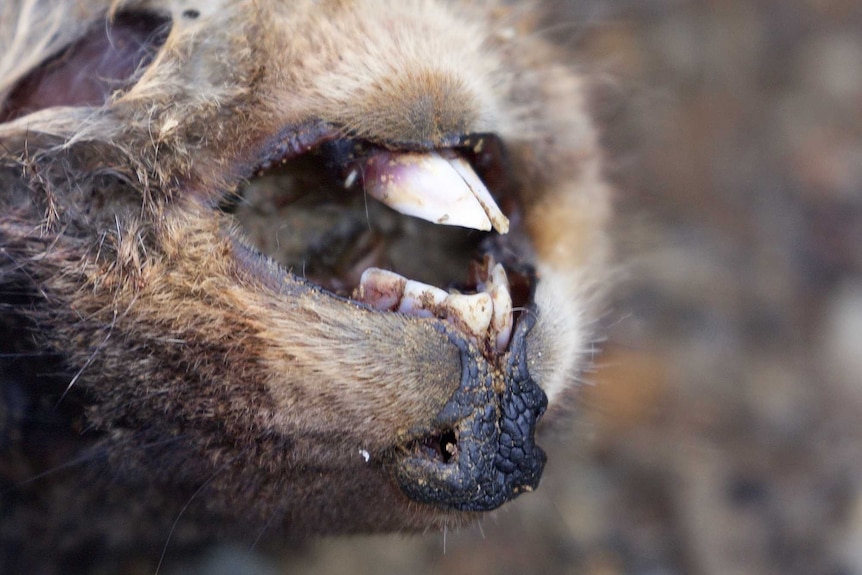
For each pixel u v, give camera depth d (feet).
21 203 2.60
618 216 2.79
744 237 3.09
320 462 2.58
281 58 2.58
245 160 2.57
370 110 2.57
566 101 2.70
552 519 2.85
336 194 2.62
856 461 2.91
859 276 3.08
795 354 2.96
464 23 2.65
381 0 2.60
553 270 2.65
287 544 2.79
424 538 2.80
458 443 2.56
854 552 2.88
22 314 2.60
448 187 2.58
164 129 2.57
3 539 2.70
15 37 2.62
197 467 2.61
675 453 2.90
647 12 3.14
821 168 3.21
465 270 2.63
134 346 2.58
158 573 2.76
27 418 2.63
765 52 3.31
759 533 2.88
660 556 2.87
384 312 2.56
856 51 3.38
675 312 2.95
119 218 2.58
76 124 2.58
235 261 2.57
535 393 2.57
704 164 3.12
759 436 2.92
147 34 2.62
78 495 2.67
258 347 2.56
